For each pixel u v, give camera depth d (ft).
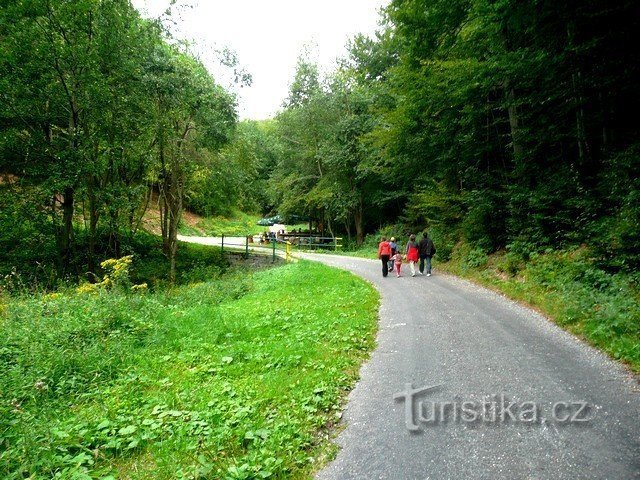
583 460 10.53
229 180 81.92
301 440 12.19
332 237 116.37
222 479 10.50
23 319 23.26
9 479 10.72
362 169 94.89
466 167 53.21
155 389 16.83
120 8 53.88
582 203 31.58
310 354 20.08
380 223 112.37
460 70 39.52
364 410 14.23
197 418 13.78
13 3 45.70
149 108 60.39
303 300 35.37
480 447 11.42
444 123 48.65
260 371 18.43
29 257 54.95
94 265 60.23
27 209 51.52
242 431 12.63
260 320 27.96
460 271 45.73
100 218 63.77
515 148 43.01
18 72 47.91
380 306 31.30
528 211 39.47
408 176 66.08
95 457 11.69
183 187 75.31
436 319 26.12
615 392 14.32
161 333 23.63
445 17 44.04
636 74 30.94
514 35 38.45
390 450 11.60
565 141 40.27
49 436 12.26
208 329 24.82
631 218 25.03
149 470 11.15
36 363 17.63
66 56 49.60
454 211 56.49
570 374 16.08
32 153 52.26
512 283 33.47
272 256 75.66
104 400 15.71
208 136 71.77
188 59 68.18
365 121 97.30
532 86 38.52
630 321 19.35
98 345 20.30
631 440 11.31
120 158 62.69
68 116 54.49
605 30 30.66
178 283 61.26
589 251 28.30
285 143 121.29
